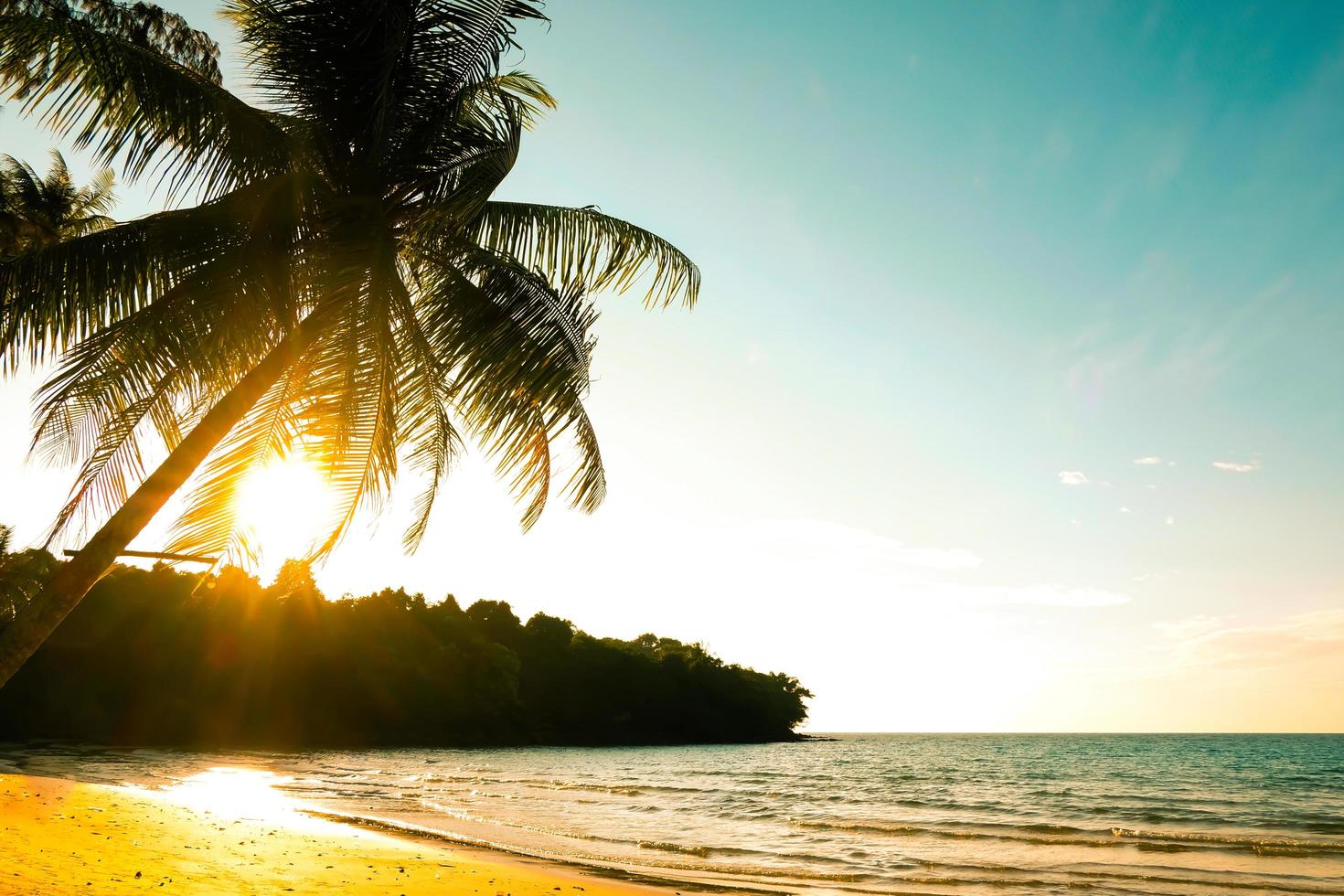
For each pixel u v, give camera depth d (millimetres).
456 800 25016
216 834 12398
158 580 67438
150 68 7559
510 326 8617
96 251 7445
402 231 9086
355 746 75875
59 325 7273
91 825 11273
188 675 67125
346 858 11500
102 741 62469
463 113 9227
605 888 11078
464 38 8820
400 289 8883
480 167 8625
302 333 7699
